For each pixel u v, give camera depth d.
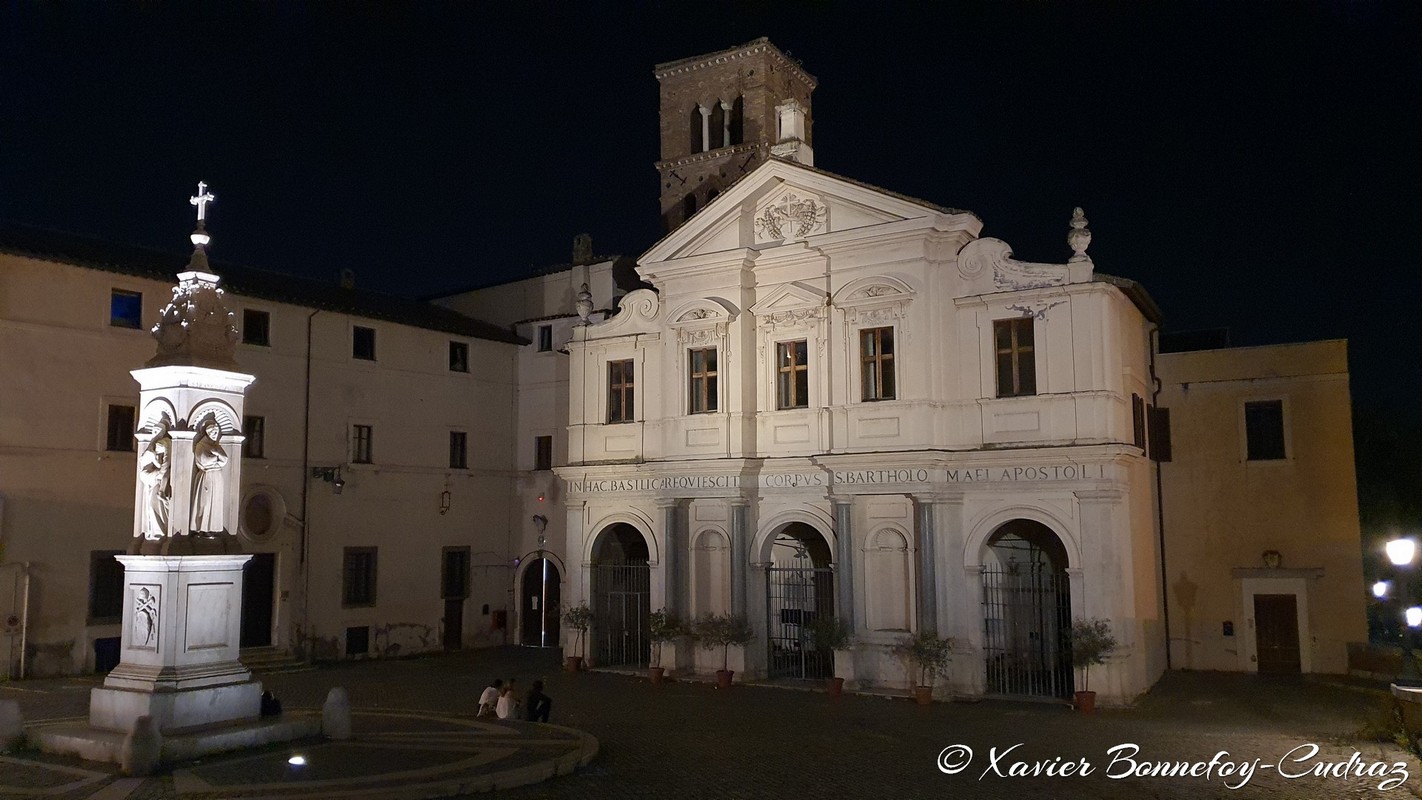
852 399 29.05
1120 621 26.02
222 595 18.06
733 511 30.69
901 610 28.56
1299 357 32.47
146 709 16.78
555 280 42.50
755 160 43.88
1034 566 31.19
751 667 30.19
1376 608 36.94
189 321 18.36
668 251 32.75
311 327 35.56
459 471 40.06
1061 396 26.80
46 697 25.56
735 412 30.81
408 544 37.97
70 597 29.48
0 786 14.75
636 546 36.56
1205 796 16.47
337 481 35.72
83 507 29.89
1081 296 26.86
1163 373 34.06
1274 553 32.03
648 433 32.88
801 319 30.23
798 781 17.55
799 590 33.94
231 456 18.59
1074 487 26.36
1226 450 33.03
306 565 34.62
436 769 16.20
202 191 19.53
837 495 29.00
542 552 41.16
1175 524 33.38
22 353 28.94
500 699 22.83
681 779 17.53
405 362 38.50
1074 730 22.56
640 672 32.19
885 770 18.45
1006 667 28.77
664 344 32.25
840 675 28.73
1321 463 31.97
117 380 30.89
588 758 18.44
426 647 38.19
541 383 42.09
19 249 28.97
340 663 35.12
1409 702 19.80
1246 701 26.78
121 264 31.23
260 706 18.34
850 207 29.78
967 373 28.09
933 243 28.47
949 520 27.91
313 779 15.23
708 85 45.44
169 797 14.14
